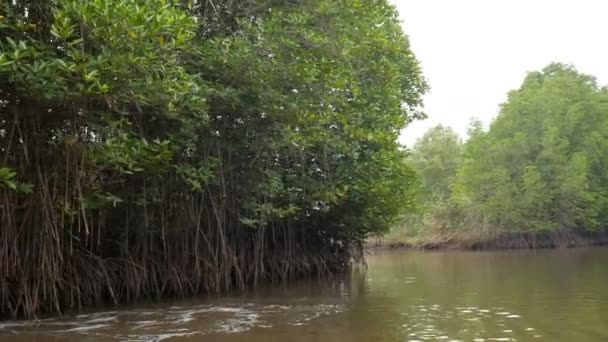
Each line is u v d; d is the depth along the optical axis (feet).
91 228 36.45
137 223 40.22
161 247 42.14
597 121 120.47
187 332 27.86
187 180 36.04
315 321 30.35
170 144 34.27
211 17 40.65
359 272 62.80
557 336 25.53
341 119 43.91
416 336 25.85
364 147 52.95
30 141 29.99
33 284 32.24
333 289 46.01
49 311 33.55
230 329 28.43
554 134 110.11
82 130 30.60
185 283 42.01
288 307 35.78
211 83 37.19
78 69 26.22
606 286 43.14
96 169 31.76
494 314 31.45
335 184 48.78
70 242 33.50
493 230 114.62
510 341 24.63
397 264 75.77
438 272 60.44
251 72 37.47
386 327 28.17
